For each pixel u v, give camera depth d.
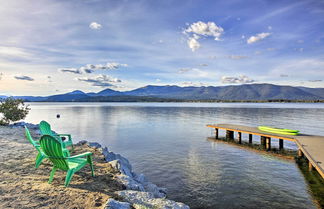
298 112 58.53
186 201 7.56
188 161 12.61
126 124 31.69
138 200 4.76
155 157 13.49
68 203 4.25
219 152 15.05
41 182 5.34
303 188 8.77
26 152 8.59
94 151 9.73
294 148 16.72
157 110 72.25
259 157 13.77
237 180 9.57
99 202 4.38
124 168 7.43
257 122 33.66
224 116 46.09
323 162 8.67
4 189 4.74
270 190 8.55
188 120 37.81
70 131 24.48
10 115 18.34
